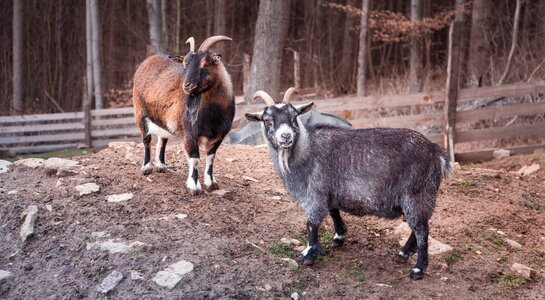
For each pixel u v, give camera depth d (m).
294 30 24.67
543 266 5.78
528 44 16.52
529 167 9.77
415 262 5.57
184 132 6.32
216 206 6.23
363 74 16.47
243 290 4.85
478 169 8.66
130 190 6.47
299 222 6.09
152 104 6.65
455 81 10.75
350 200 5.18
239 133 10.58
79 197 6.27
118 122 14.88
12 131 15.09
